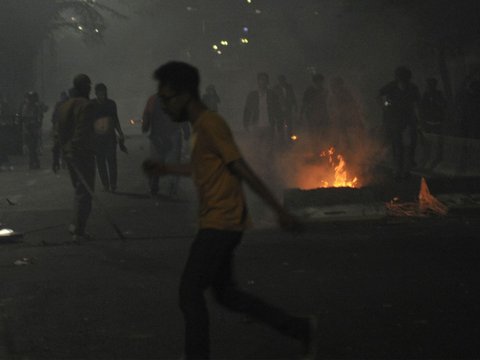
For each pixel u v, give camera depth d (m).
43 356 6.13
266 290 7.97
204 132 5.25
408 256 9.40
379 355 5.96
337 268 8.86
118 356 6.10
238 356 6.01
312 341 5.62
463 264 8.93
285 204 11.77
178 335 6.59
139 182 18.03
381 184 14.98
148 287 8.21
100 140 16.05
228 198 5.33
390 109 16.89
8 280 8.66
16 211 13.89
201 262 5.32
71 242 10.90
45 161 25.34
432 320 6.83
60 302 7.70
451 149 16.95
